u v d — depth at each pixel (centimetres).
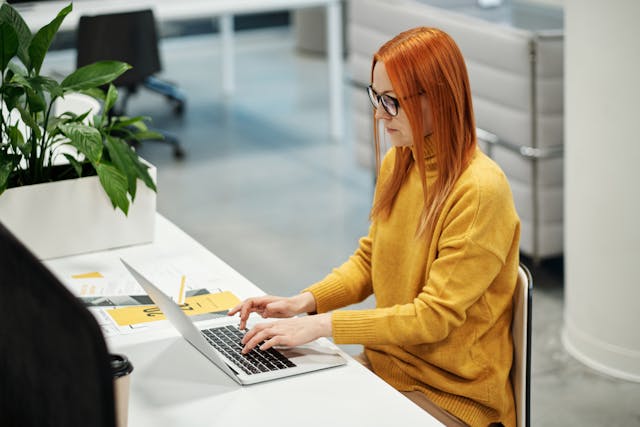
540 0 422
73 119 238
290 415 162
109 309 206
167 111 685
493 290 190
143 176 238
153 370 180
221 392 171
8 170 224
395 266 203
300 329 185
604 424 297
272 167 560
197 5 541
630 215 307
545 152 377
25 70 231
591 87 306
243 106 699
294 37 934
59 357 85
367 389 171
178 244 247
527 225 391
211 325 198
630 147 300
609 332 323
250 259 428
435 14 411
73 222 236
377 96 188
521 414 193
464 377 191
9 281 89
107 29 507
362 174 546
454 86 182
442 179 186
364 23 468
